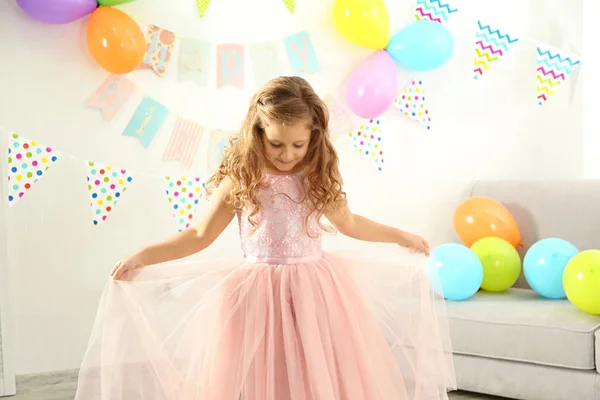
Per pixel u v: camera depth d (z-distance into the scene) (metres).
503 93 3.80
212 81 3.24
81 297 3.09
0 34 2.89
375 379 1.95
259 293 1.92
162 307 2.00
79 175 3.04
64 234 3.04
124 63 2.87
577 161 3.97
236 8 3.26
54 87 2.98
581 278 2.61
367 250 2.23
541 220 3.23
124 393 1.97
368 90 3.24
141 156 3.14
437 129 3.67
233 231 3.32
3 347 2.85
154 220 3.18
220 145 3.25
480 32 3.48
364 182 3.53
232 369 1.91
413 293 2.20
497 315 2.67
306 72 3.37
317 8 3.40
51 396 2.79
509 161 3.84
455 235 3.76
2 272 2.87
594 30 3.85
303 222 2.00
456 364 2.72
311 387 1.83
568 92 3.91
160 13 3.13
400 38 3.32
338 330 1.94
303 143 1.92
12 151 2.87
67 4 2.77
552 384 2.52
